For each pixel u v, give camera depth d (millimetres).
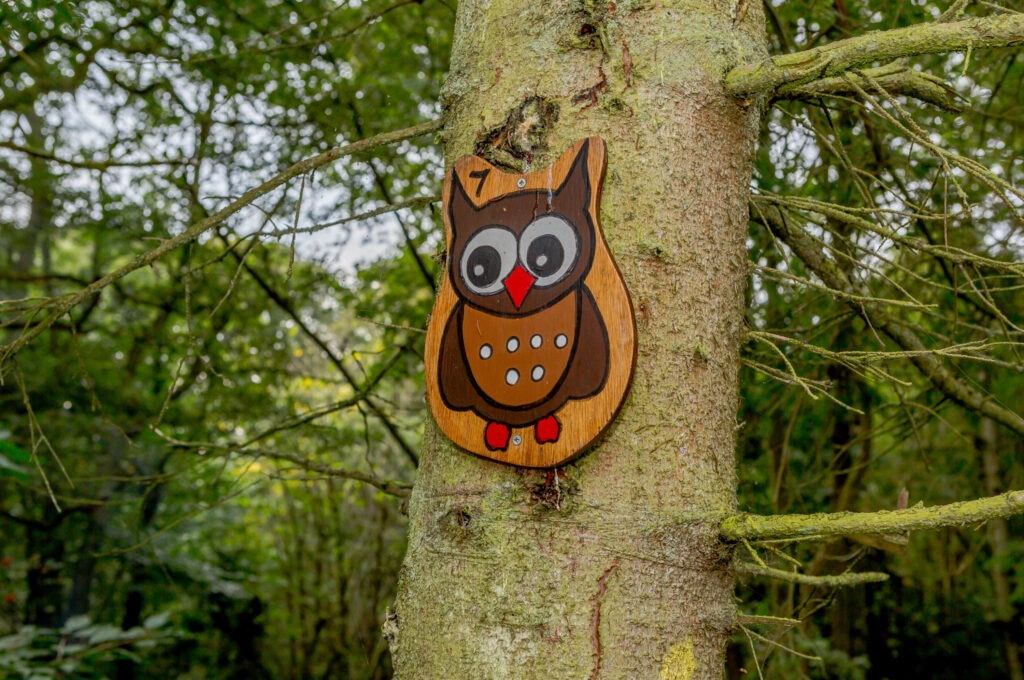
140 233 4633
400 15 3990
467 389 1341
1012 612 5586
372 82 3861
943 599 6945
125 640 3736
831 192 2846
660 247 1309
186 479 6141
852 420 3703
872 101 1376
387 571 6113
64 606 6625
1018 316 3041
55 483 5645
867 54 1235
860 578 1387
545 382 1285
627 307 1269
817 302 2980
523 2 1436
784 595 3693
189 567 6348
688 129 1358
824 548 3186
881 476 5484
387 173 4039
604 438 1269
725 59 1392
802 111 2693
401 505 1797
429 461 1390
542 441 1269
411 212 3807
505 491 1282
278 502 7434
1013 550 4570
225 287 4938
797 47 2955
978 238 3199
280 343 5258
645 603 1232
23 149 3018
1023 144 3289
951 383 2453
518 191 1363
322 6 4012
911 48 1202
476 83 1451
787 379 1553
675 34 1378
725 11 1432
